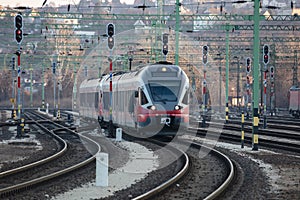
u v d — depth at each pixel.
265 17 85.12
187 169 32.22
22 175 30.58
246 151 43.91
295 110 120.75
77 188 26.30
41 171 32.53
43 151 44.62
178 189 25.92
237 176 29.81
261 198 23.27
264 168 33.47
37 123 93.00
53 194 24.42
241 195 24.06
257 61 44.06
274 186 26.58
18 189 24.59
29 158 39.19
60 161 37.69
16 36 57.62
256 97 44.22
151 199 23.03
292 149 43.88
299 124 86.88
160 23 89.75
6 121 97.88
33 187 26.20
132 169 33.62
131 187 26.59
